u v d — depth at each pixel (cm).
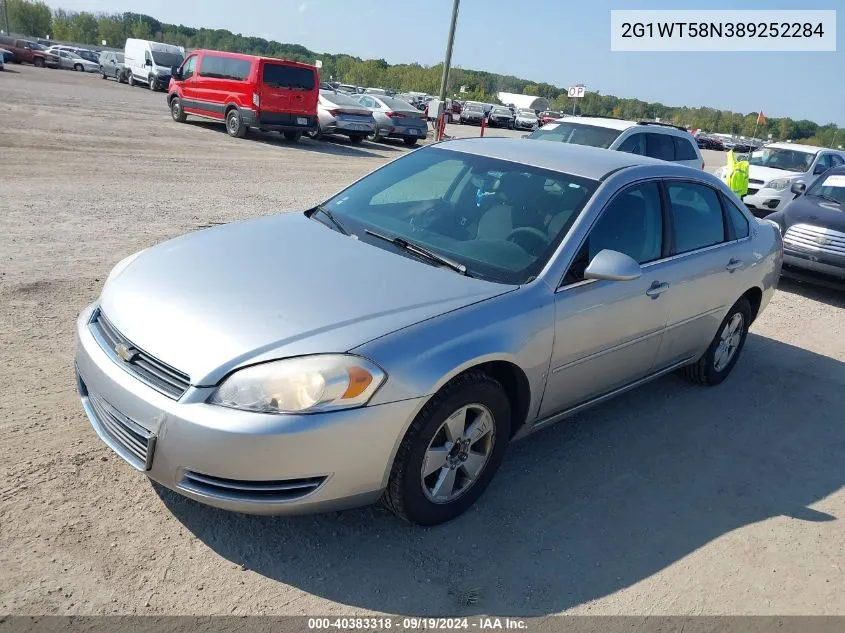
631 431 435
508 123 4884
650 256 404
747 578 310
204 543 287
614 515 344
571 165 405
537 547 311
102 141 1455
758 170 1519
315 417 258
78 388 319
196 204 938
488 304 313
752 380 547
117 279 330
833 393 540
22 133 1405
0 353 423
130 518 294
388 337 278
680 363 471
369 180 443
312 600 265
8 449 329
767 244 525
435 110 1962
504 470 371
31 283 549
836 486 400
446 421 297
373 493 284
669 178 431
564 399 369
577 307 346
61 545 273
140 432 268
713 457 416
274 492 264
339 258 339
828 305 820
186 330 277
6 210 777
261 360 262
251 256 338
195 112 2005
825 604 299
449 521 321
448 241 365
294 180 1280
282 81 1852
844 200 892
